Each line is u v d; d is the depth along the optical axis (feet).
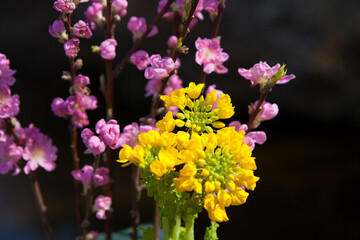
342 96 8.63
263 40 8.36
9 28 8.68
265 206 6.05
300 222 5.69
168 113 1.54
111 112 1.85
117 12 1.81
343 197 6.25
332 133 8.38
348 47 8.54
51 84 8.86
